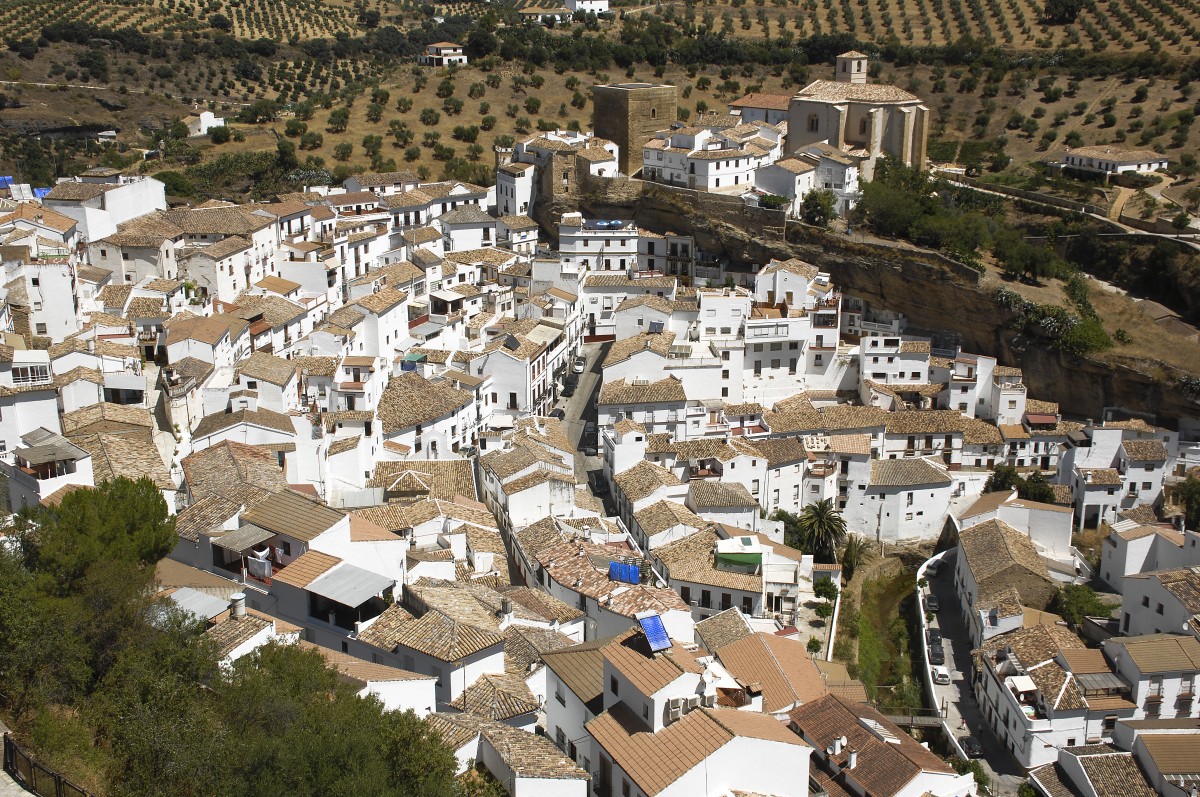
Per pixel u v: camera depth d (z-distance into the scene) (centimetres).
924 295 16088
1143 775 9006
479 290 16225
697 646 8419
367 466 11481
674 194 17900
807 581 11819
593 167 18825
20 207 13712
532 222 18812
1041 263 16225
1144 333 15450
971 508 13662
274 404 11600
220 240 14650
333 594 7538
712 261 17675
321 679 6412
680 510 11650
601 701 6919
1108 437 14188
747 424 13975
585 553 9831
